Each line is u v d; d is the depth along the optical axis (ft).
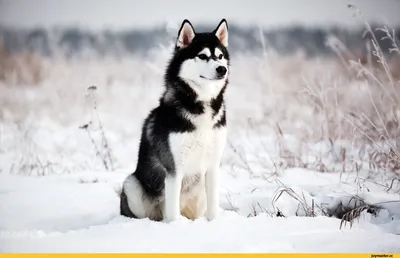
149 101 101.24
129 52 157.38
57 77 112.57
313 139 65.87
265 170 57.57
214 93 40.40
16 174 61.62
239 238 34.65
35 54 132.67
